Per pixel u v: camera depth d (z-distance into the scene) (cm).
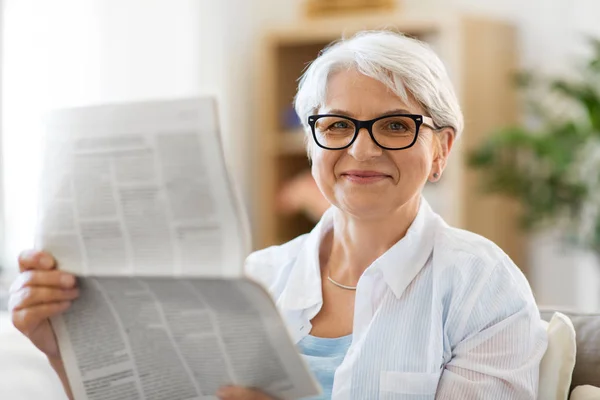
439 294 166
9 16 371
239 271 134
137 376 151
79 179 143
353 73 165
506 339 162
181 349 146
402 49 164
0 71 369
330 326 176
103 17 402
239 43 488
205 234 137
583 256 433
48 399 219
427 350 163
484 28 436
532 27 448
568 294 445
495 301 164
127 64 413
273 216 476
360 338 168
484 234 442
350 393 165
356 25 452
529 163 435
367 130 163
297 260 184
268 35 468
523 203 413
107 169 141
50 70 382
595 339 181
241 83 489
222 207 135
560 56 440
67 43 388
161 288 140
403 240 170
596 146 390
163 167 137
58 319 152
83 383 153
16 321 151
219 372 145
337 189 169
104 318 149
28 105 375
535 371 164
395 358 164
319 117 168
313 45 484
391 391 163
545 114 408
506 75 448
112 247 143
